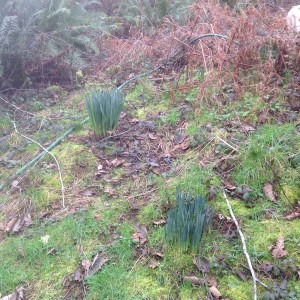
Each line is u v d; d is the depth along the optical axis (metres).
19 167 2.18
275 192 1.76
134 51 3.20
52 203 1.91
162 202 1.78
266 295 1.36
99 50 3.43
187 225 1.49
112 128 2.27
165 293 1.45
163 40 3.20
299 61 2.48
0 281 1.56
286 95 2.30
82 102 2.79
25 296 1.51
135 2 4.27
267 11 3.24
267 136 1.94
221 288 1.45
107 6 4.34
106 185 1.96
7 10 3.10
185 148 2.09
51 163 2.14
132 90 2.80
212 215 1.56
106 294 1.46
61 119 2.60
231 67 2.59
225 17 3.16
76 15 3.39
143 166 2.03
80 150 2.19
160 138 2.23
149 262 1.56
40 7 3.14
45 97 2.97
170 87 2.67
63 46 3.25
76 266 1.59
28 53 3.01
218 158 1.94
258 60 2.51
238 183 1.81
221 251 1.55
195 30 3.07
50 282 1.55
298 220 1.64
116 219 1.76
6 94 3.01
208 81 2.42
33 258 1.64
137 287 1.48
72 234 1.71
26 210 1.90
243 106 2.29
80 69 3.23
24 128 2.57
